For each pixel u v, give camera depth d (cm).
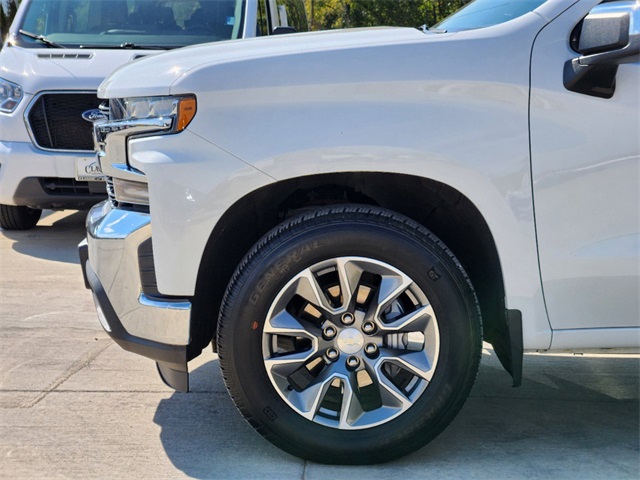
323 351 264
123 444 289
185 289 257
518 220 255
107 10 682
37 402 328
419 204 280
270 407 262
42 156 599
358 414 264
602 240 258
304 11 1012
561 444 290
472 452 282
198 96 251
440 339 259
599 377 364
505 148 252
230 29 664
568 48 256
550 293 260
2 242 667
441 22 349
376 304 260
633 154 253
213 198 251
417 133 250
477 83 252
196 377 358
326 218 258
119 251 266
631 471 268
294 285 258
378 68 252
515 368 264
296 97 252
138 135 263
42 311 463
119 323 272
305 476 263
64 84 597
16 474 265
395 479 261
